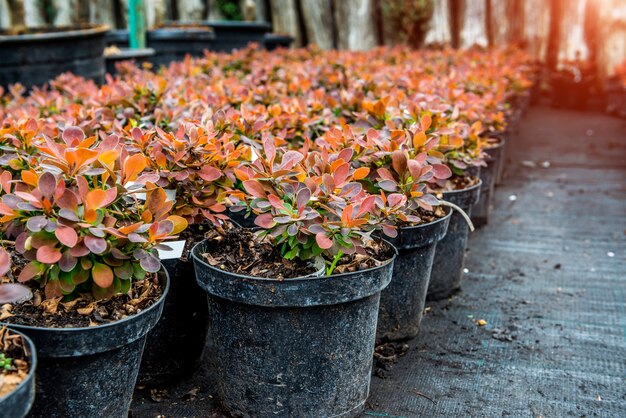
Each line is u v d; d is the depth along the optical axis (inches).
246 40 330.6
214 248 93.0
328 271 83.7
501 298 136.9
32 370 61.0
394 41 405.1
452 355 112.7
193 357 101.3
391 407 97.0
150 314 74.5
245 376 86.8
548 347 116.0
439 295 135.6
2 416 56.9
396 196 88.3
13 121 110.9
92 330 69.2
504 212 199.5
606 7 398.6
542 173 247.8
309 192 81.2
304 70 197.3
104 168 75.8
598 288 142.2
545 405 98.3
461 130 132.0
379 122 122.0
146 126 116.2
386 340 114.7
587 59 424.5
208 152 95.7
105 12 377.1
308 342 84.0
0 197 88.7
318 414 87.3
